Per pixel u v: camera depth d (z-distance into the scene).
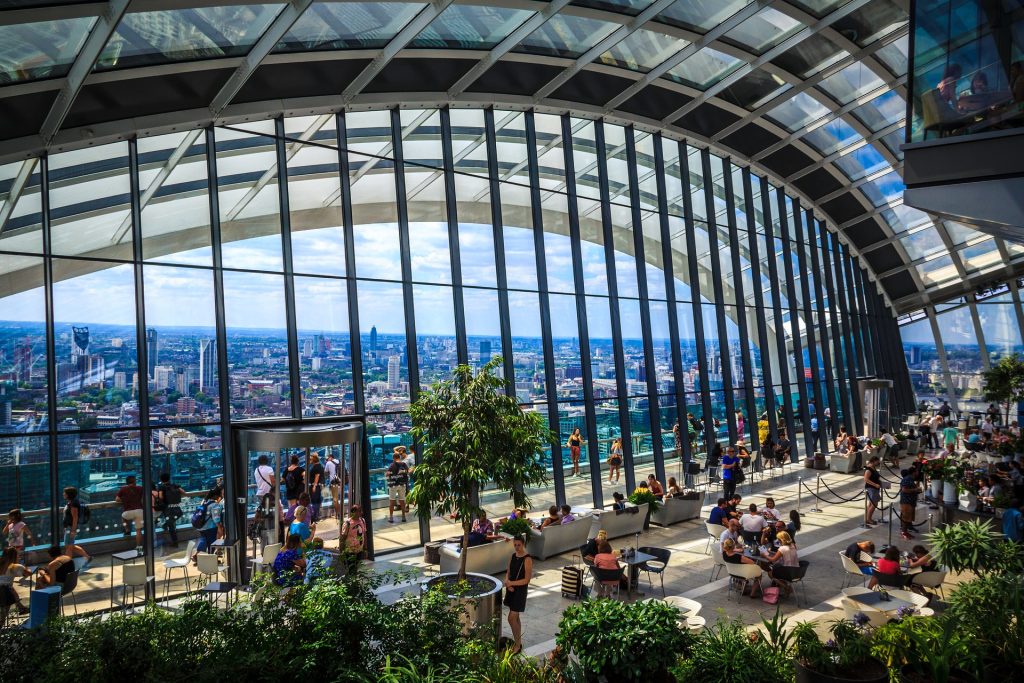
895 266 35.75
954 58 9.22
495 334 16.70
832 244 32.59
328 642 6.30
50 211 11.45
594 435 18.30
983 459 23.12
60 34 9.79
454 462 9.30
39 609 8.43
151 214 12.50
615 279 19.80
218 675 5.64
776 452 24.17
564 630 6.93
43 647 5.89
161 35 11.00
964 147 9.13
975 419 33.03
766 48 18.28
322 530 13.35
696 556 14.28
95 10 9.58
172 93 12.39
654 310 21.00
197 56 11.89
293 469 13.10
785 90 20.95
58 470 11.13
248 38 11.97
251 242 13.60
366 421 14.41
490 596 8.98
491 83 16.84
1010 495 15.54
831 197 29.67
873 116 23.38
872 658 6.80
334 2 12.08
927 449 29.23
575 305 18.62
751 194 26.16
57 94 10.89
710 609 11.28
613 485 18.77
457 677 6.29
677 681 6.60
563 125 19.17
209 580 11.79
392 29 13.49
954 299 37.09
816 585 12.48
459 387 9.73
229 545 12.41
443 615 7.18
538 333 17.59
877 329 36.19
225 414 12.86
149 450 11.99
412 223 15.70
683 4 15.59
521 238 17.67
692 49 17.44
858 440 26.22
